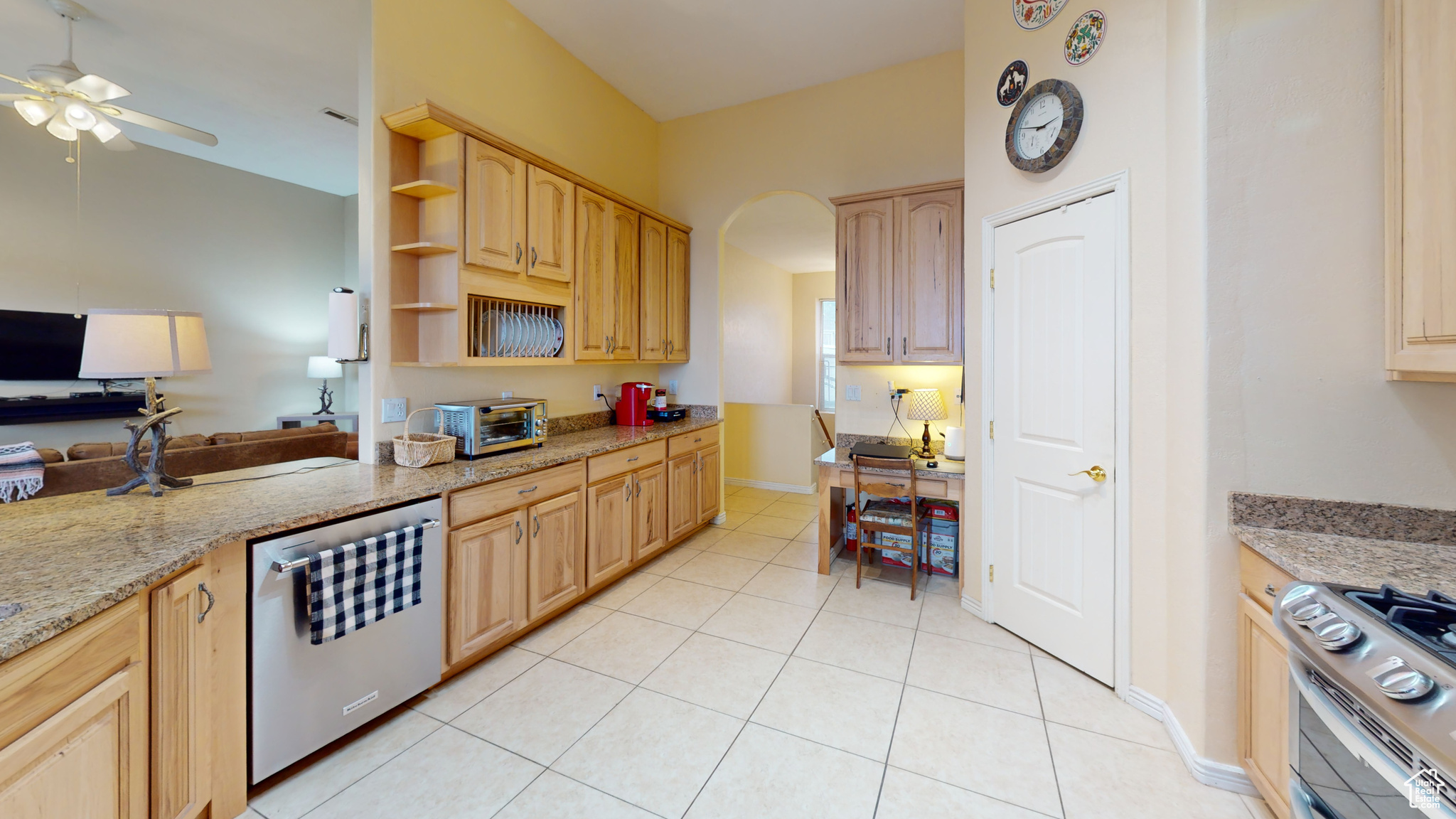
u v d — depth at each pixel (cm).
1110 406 211
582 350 320
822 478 336
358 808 157
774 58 356
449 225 247
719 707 205
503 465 243
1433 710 75
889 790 165
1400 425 146
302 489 198
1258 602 152
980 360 272
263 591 158
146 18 318
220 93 409
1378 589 115
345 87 401
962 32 329
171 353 180
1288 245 152
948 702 209
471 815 155
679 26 324
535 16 317
